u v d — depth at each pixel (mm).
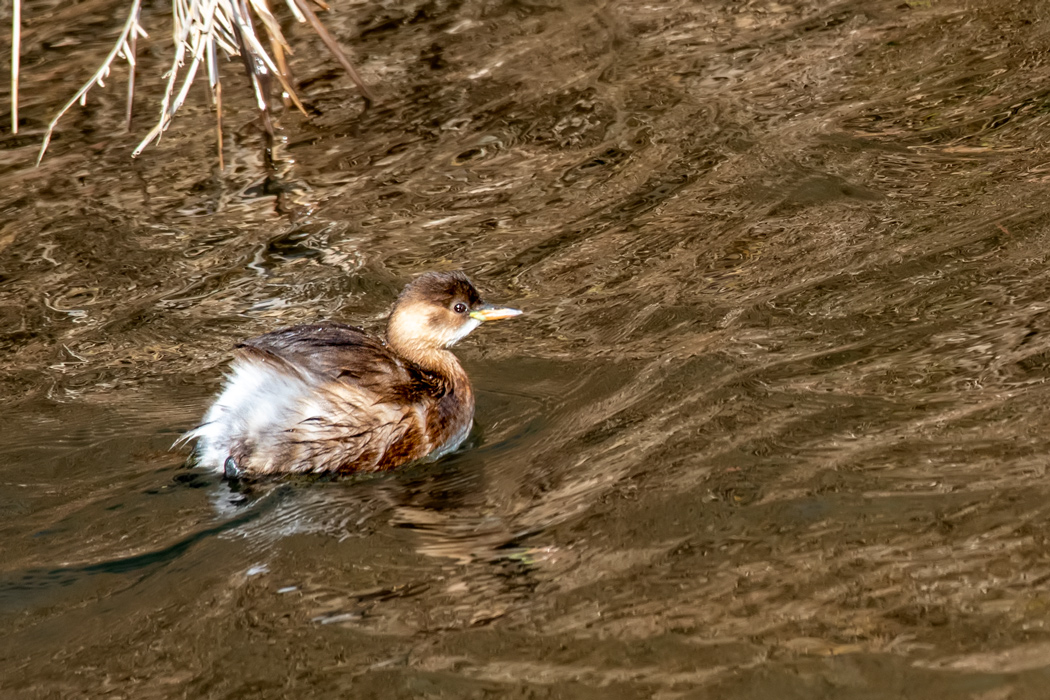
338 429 10742
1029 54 17375
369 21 21469
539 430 11227
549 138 17359
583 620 8078
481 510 9875
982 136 15477
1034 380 10219
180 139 17984
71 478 10516
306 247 15094
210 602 8641
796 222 14266
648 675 7477
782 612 7883
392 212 15820
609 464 10141
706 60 19078
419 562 9055
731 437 10156
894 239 13336
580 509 9484
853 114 16750
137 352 12930
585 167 16484
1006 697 6934
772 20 20188
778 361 11344
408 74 19547
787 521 8852
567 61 19562
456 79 19266
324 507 10133
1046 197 13508
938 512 8680
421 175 16688
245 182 16781
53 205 16281
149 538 9609
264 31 20141
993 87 16703
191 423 11414
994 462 9188
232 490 10414
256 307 13805
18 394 12094
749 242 14000
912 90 17109
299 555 9250
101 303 14023
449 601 8477
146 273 14648
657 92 18250
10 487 10336
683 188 15570
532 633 8000
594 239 14672
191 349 12969
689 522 9023
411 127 18000
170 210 16125
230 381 10992
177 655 8078
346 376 10891
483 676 7633
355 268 14531
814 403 10492
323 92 19188
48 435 11211
